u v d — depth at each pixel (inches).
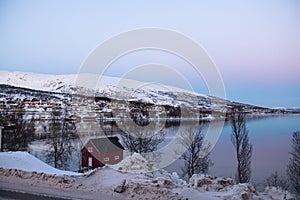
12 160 382.6
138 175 282.0
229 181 262.4
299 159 603.5
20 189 236.8
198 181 253.9
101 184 253.1
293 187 582.2
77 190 235.8
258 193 244.1
